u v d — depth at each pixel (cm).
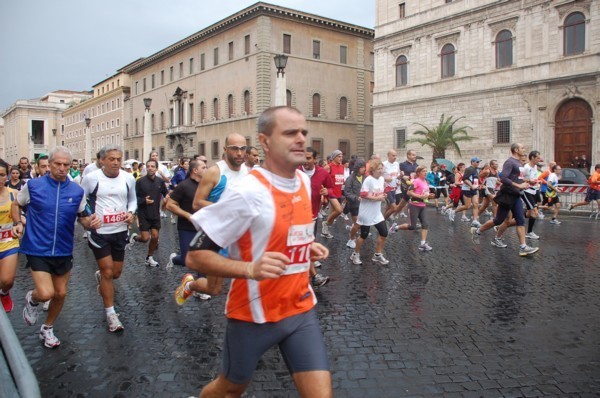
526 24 3061
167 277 841
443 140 3288
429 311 623
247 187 249
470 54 3375
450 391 399
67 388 409
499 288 737
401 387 407
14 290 768
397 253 1057
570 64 2867
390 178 1531
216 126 4956
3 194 575
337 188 1312
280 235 256
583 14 2816
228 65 4747
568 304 647
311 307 276
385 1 3941
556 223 1581
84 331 556
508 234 1334
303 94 4544
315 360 258
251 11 4328
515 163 996
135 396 395
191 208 676
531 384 411
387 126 3981
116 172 584
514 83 3133
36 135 11206
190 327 568
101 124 8106
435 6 3566
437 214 1972
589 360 461
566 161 2934
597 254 1007
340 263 948
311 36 4619
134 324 580
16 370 176
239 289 263
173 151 5759
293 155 253
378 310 630
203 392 286
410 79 3781
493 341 513
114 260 584
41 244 486
